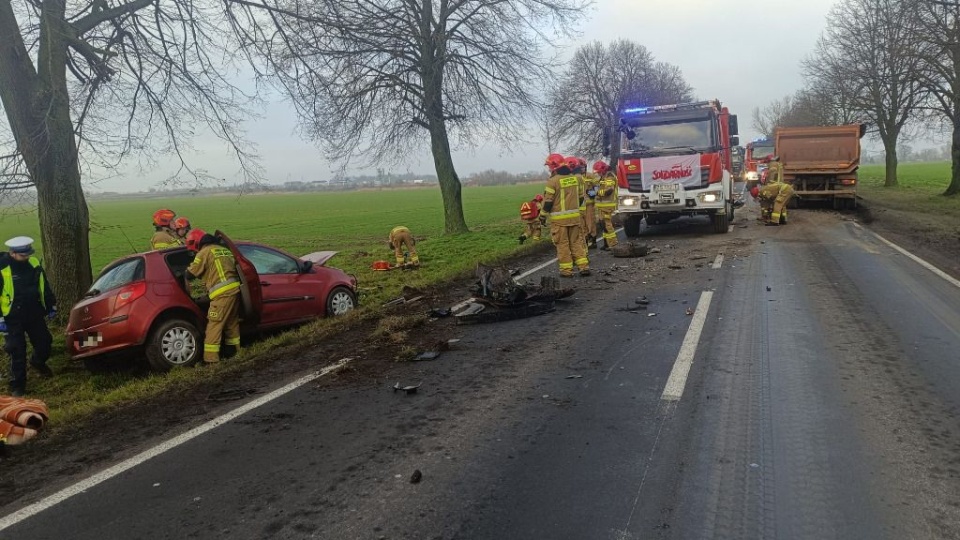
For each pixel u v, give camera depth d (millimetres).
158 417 5273
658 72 46188
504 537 3104
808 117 48781
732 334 6582
